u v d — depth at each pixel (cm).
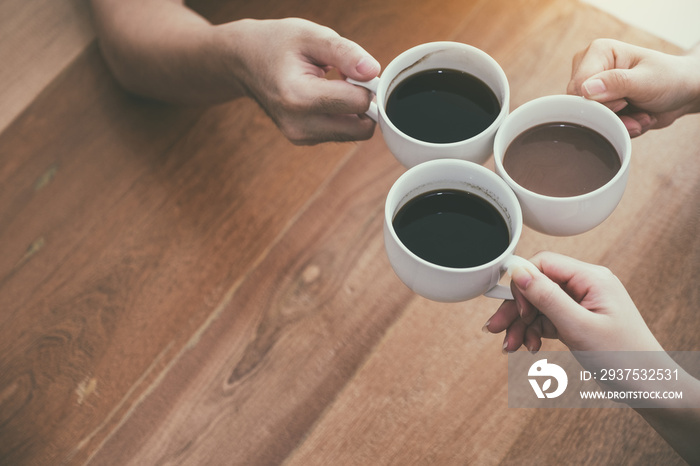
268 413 103
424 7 118
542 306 87
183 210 112
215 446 102
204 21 108
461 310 104
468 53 92
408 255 84
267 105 101
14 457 104
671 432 94
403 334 104
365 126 98
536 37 115
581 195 87
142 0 112
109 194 113
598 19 115
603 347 88
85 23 120
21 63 119
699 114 110
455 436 100
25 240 112
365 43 117
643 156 108
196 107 116
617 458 98
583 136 90
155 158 115
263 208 111
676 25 117
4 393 106
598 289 89
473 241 88
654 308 102
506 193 86
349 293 106
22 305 110
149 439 103
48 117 117
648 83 93
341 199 110
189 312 107
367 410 102
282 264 108
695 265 103
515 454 99
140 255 110
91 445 103
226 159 114
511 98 112
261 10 120
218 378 104
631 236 105
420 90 94
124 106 117
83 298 109
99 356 107
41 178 115
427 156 89
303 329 105
